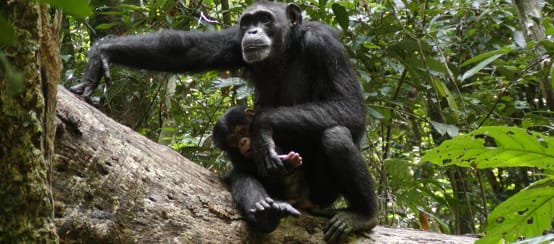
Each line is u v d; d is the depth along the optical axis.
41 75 4.50
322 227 7.84
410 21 12.54
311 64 9.98
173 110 13.73
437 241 7.91
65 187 6.18
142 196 6.77
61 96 6.48
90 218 6.27
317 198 9.46
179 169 7.50
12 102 4.09
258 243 7.40
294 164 8.09
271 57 10.00
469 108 13.62
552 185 4.75
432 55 13.47
